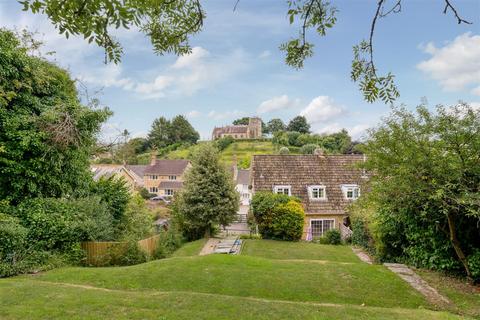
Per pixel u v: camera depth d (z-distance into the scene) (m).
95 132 13.93
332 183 22.61
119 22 2.99
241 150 79.12
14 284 7.71
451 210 7.88
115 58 3.60
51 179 12.36
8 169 10.98
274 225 18.91
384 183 8.55
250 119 102.25
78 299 6.73
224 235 22.20
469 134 7.25
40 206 11.23
